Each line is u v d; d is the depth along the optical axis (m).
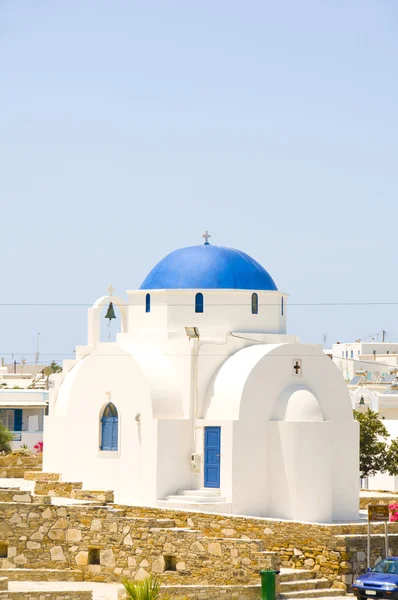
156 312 55.97
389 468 73.75
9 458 64.25
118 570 46.12
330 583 45.78
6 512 47.28
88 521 47.00
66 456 57.12
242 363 53.22
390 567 43.12
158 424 52.38
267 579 41.91
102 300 63.47
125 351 54.72
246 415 51.91
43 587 43.16
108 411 55.44
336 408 54.00
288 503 51.44
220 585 42.84
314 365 54.00
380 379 118.94
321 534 46.50
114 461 54.53
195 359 53.69
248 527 48.25
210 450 52.72
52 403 61.94
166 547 45.28
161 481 52.22
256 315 56.25
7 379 131.25
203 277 55.66
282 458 51.81
